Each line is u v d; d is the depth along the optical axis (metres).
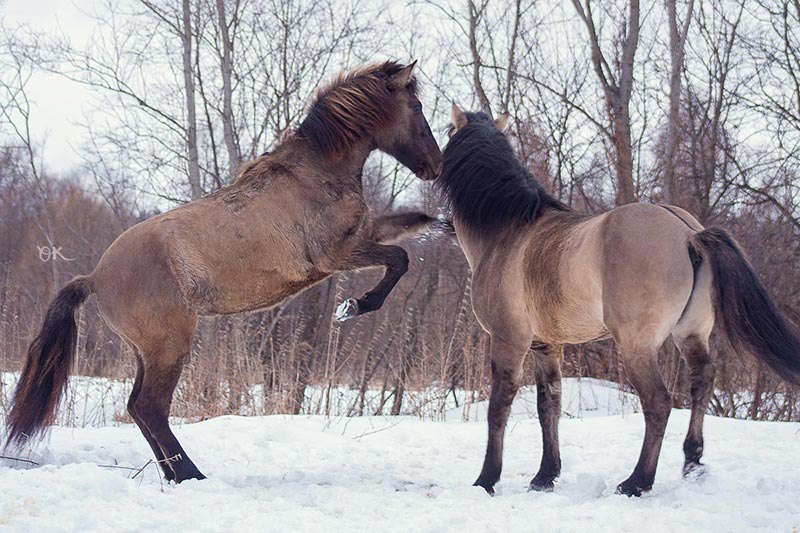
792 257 12.09
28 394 5.27
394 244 6.22
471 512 4.21
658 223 4.45
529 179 5.43
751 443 6.39
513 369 5.19
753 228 12.44
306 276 5.70
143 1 12.84
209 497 4.40
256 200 5.55
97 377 10.39
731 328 4.28
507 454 6.64
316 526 3.87
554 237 4.92
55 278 15.59
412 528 3.88
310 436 7.33
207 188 14.23
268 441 7.18
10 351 9.62
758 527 3.90
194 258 5.34
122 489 4.29
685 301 4.43
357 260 5.82
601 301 4.56
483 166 5.48
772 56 13.09
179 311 5.32
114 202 16.23
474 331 11.35
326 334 13.93
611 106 11.68
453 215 5.73
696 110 13.05
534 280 4.94
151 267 5.28
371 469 6.09
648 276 4.35
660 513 4.07
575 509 4.24
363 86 5.83
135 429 7.35
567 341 5.01
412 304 14.53
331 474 5.82
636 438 6.92
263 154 5.85
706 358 4.80
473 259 5.57
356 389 12.38
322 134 5.69
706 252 4.36
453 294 14.33
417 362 11.34
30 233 21.78
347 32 14.31
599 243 4.53
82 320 9.90
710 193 13.18
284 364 10.11
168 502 4.20
